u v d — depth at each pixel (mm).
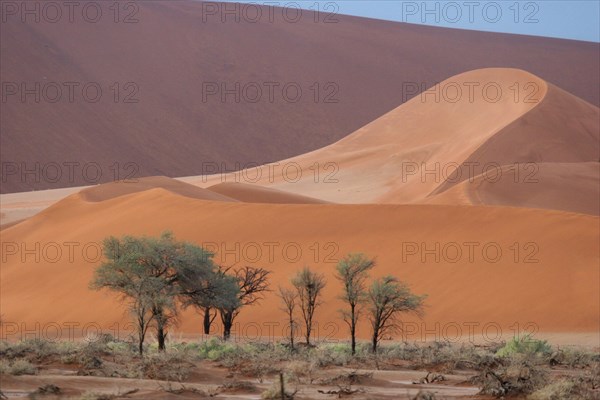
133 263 44781
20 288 87000
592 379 30000
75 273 86688
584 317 63875
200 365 33688
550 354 42094
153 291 41094
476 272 71188
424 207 82250
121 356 36000
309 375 31000
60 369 31234
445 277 71375
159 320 40938
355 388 27406
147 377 29641
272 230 84562
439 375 30953
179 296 49188
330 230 82188
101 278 44781
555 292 67000
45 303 81188
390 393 26625
